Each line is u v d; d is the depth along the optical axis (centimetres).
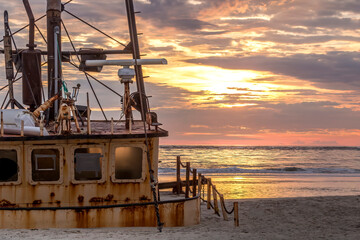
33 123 1245
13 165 1166
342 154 9312
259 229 1438
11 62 1416
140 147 1218
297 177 4409
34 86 1564
